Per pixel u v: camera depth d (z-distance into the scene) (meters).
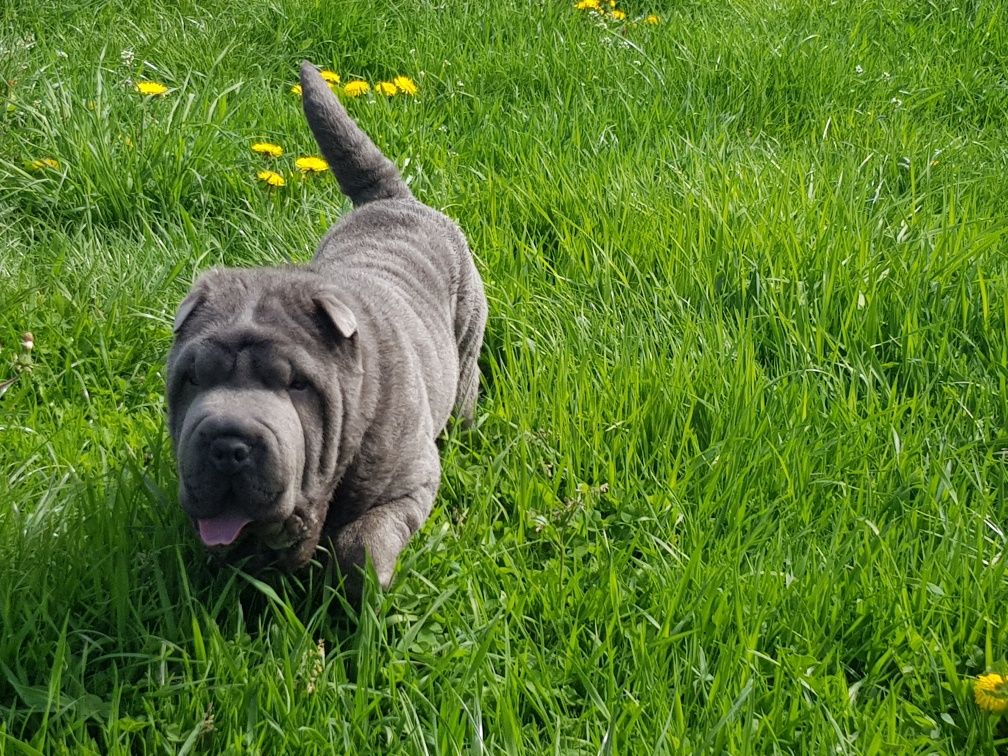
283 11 3.19
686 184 2.45
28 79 2.72
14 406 1.95
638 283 2.22
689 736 1.43
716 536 1.74
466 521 1.78
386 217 2.06
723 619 1.56
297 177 2.54
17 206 2.42
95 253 2.28
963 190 2.58
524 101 2.92
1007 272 2.19
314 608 1.65
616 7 3.65
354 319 1.55
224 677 1.49
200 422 1.44
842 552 1.67
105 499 1.68
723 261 2.25
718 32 3.35
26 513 1.70
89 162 2.46
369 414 1.62
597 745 1.43
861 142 2.77
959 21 3.46
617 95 2.93
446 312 1.96
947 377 2.01
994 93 3.08
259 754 1.40
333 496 1.63
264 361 1.50
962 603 1.58
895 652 1.54
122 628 1.54
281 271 1.70
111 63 2.90
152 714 1.45
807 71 3.07
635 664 1.51
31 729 1.46
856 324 2.09
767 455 1.81
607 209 2.43
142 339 2.12
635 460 1.87
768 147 2.77
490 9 3.35
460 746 1.42
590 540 1.76
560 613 1.59
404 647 1.55
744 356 2.00
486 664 1.50
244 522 1.47
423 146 2.65
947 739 1.45
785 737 1.44
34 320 2.11
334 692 1.48
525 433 1.88
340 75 3.07
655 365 1.99
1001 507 1.77
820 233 2.28
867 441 1.86
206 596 1.64
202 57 2.97
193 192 2.47
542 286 2.23
